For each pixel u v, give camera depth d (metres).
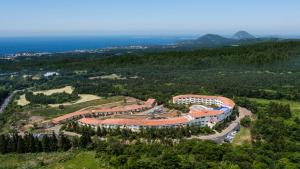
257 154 157.75
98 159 166.00
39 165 165.88
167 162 145.50
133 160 153.50
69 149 187.12
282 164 145.75
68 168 158.50
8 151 188.38
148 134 193.88
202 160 150.38
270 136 183.62
